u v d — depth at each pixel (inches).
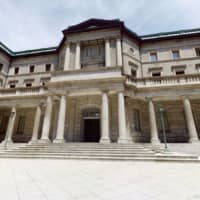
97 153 440.8
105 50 842.2
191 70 848.9
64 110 609.3
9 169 275.4
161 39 948.0
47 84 648.4
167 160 364.5
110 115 686.5
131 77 700.7
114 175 230.8
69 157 418.6
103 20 901.2
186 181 197.0
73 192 160.1
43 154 454.9
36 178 214.1
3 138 854.5
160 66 898.1
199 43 895.7
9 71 1102.4
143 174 236.8
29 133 836.6
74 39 906.1
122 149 457.4
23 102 773.9
